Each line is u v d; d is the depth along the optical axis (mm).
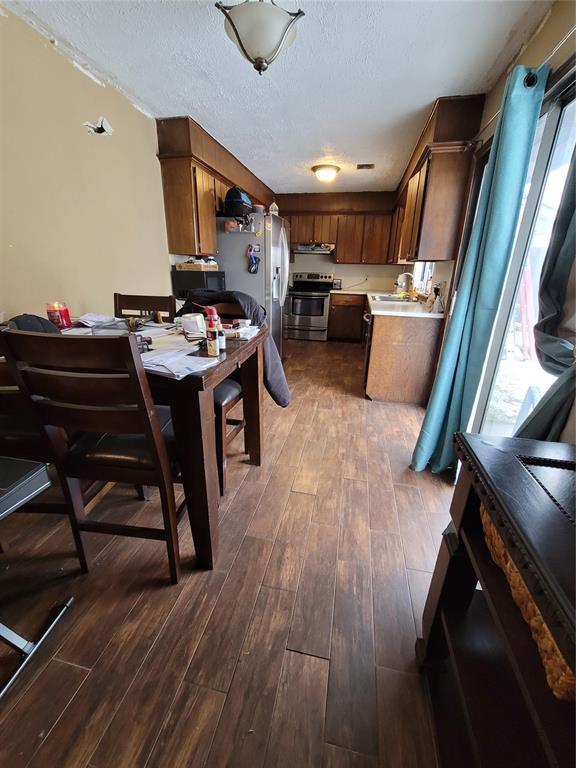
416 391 3025
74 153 1994
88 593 1214
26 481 817
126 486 1776
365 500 1750
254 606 1183
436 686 919
